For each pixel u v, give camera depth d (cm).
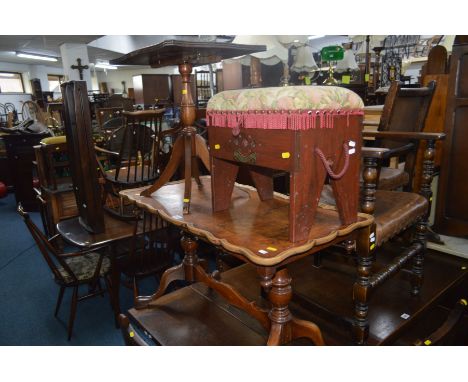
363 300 140
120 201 249
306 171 99
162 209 134
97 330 214
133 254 206
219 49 125
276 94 98
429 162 172
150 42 980
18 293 258
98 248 196
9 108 1123
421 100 201
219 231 111
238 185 167
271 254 94
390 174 207
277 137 100
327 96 99
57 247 237
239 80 424
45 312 233
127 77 1497
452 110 213
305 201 102
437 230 230
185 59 131
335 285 189
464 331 180
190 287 196
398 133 172
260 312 137
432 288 182
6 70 1184
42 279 277
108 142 289
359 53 461
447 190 222
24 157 436
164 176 147
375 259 207
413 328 174
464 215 219
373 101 424
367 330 144
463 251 212
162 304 182
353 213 119
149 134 250
